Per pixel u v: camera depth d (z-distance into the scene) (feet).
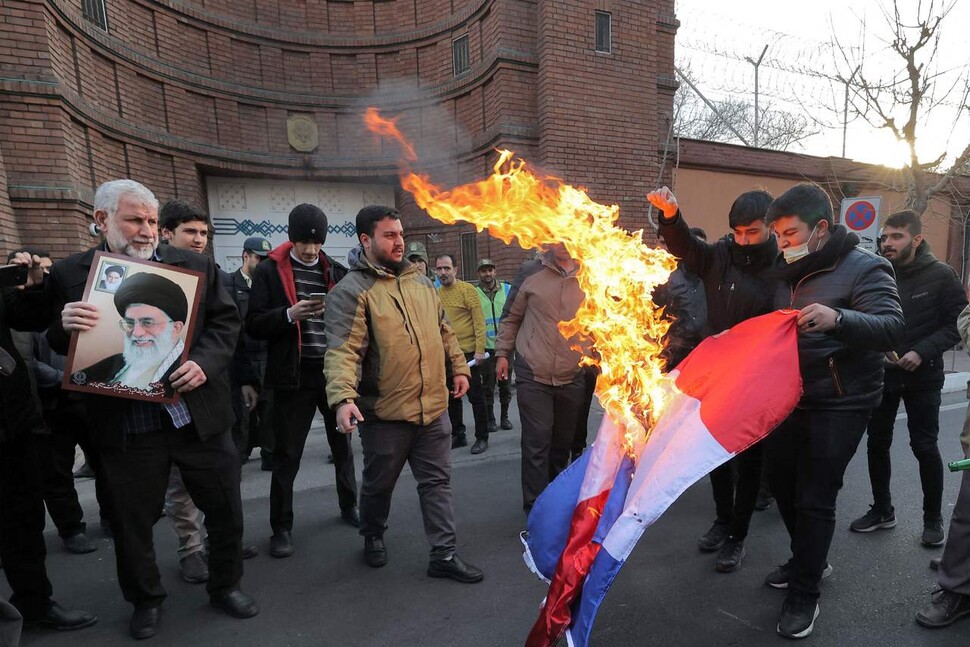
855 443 7.82
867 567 9.79
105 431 7.79
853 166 39.24
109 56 24.12
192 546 10.02
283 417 10.84
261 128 31.50
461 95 31.17
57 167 20.18
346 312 9.23
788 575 9.16
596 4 28.66
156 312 7.72
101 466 7.91
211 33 29.45
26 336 9.62
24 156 19.65
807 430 7.95
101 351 7.45
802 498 7.96
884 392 10.76
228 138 30.35
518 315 12.44
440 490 9.84
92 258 7.68
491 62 28.55
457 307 17.62
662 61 31.63
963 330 9.08
